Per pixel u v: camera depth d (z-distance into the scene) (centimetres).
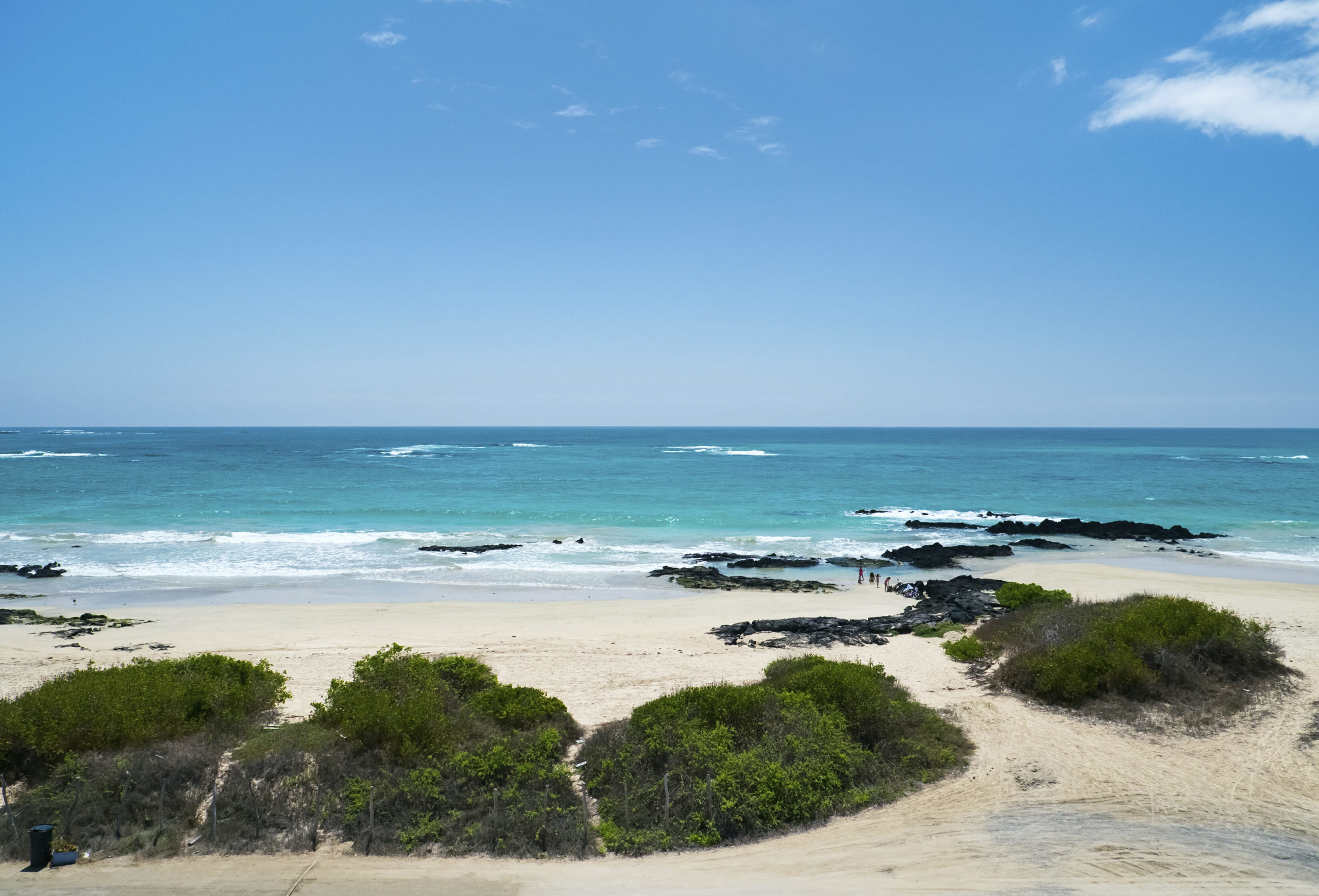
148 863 938
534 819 1030
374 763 1154
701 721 1290
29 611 2723
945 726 1383
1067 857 937
